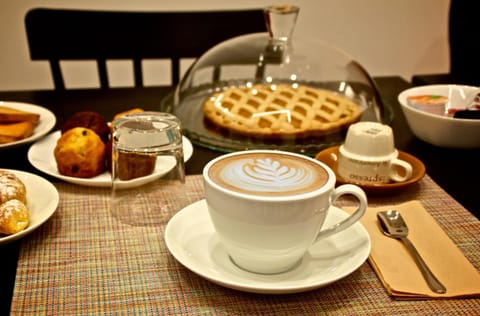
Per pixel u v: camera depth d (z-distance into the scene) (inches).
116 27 49.5
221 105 34.8
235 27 51.4
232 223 17.8
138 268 20.1
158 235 22.6
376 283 19.5
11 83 76.7
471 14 57.6
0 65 75.0
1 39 73.3
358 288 19.2
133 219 23.7
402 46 86.3
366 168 26.4
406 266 19.9
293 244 18.1
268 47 39.2
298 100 35.6
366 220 23.2
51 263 20.3
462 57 58.7
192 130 33.2
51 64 48.9
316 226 18.4
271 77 38.0
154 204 24.9
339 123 33.4
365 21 82.9
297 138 32.5
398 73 88.7
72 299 18.2
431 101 33.0
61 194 26.1
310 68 38.3
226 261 19.7
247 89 36.8
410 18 84.0
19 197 23.2
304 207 17.3
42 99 40.1
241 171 19.1
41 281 19.1
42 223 21.7
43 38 48.1
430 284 18.7
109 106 39.2
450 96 35.1
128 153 24.6
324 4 80.2
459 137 30.8
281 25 36.9
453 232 22.9
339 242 20.7
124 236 22.4
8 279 19.6
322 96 36.5
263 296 18.6
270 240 17.8
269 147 30.8
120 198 25.1
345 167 27.0
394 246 21.2
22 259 20.4
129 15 49.5
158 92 43.0
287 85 37.6
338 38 83.5
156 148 25.0
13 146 30.5
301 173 19.1
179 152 25.5
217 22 51.1
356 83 37.8
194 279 19.5
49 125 33.0
